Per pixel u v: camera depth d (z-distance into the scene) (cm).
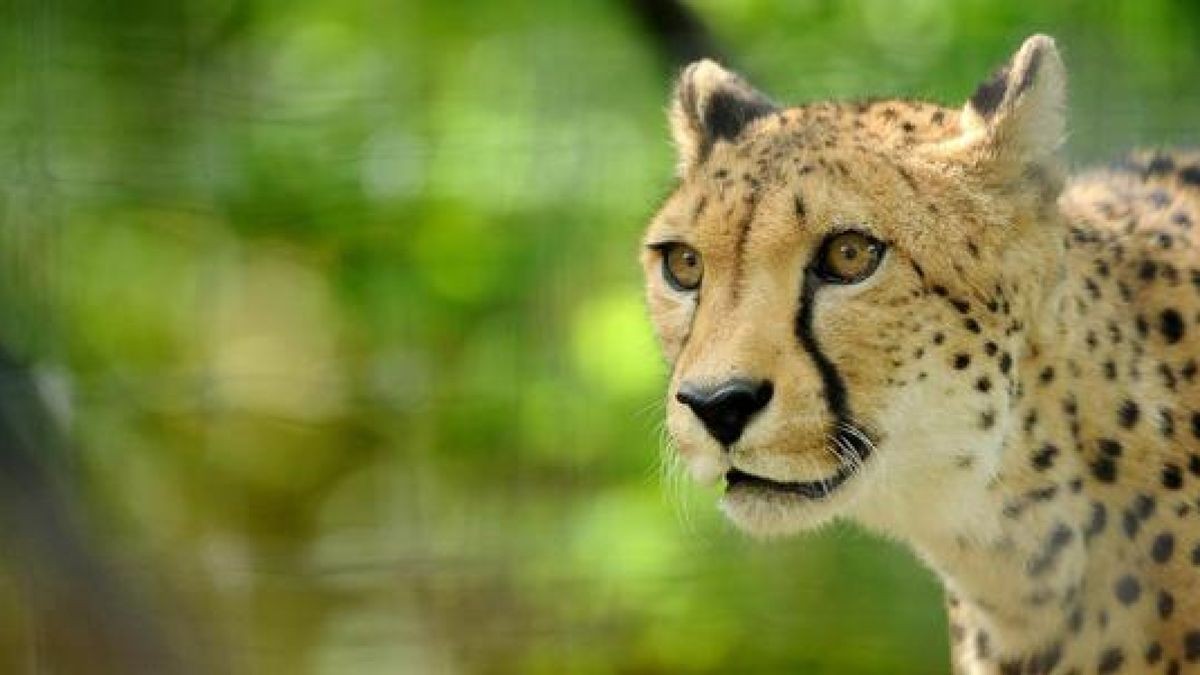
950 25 1297
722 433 722
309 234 1476
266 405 1496
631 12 1289
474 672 1352
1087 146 1089
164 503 1423
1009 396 744
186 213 1430
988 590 779
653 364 1370
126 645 1080
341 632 1348
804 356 720
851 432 726
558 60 1352
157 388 1398
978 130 748
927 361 731
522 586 1354
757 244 725
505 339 1416
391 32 1520
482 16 1515
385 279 1472
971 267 732
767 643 1345
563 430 1391
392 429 1473
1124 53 1159
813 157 734
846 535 1324
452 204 1437
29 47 1262
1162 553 759
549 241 1379
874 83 1280
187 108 1416
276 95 1462
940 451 742
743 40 1335
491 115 1432
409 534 1404
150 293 1506
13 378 1087
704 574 1347
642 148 1343
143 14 1414
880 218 724
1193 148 880
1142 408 759
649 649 1352
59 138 1285
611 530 1355
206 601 1271
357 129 1452
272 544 1495
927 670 1331
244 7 1510
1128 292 774
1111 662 766
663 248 761
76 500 1088
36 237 1207
